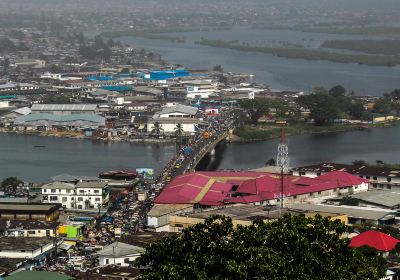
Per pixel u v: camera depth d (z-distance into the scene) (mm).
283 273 84250
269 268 84125
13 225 143750
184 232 98250
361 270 88312
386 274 102812
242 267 84312
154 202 160625
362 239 124125
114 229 147125
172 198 160500
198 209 157000
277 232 91188
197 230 95250
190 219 141875
